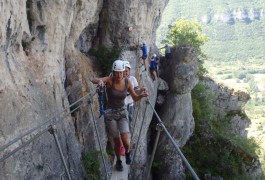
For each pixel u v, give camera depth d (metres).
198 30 39.09
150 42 24.16
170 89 26.45
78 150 13.33
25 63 10.73
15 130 9.03
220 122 35.81
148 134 25.62
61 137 11.84
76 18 15.29
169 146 25.44
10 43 9.80
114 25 19.53
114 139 8.48
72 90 14.74
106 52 18.86
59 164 11.32
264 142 51.62
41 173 10.06
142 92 8.16
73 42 15.84
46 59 12.00
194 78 26.03
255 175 27.77
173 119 25.94
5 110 8.70
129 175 21.03
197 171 26.00
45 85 11.55
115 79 8.06
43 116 10.78
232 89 37.16
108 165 16.12
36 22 11.51
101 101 8.46
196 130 28.64
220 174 26.41
